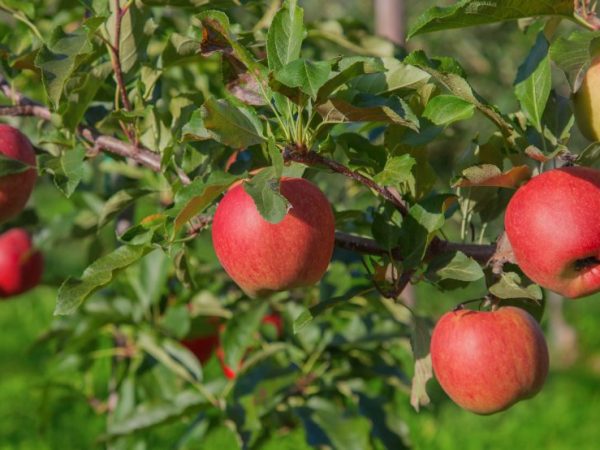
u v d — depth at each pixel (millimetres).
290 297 1745
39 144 1456
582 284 1275
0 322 5621
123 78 1456
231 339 1620
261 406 1614
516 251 1285
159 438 3309
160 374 1678
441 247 1354
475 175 1285
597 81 1318
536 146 1360
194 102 1438
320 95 1246
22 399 4012
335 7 3814
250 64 1271
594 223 1252
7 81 1550
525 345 1305
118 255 1310
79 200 1733
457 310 1334
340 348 1713
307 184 1277
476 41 3529
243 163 1414
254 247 1256
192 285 1445
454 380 1317
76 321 1756
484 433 3752
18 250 1828
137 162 1449
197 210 1252
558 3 1302
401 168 1278
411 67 1294
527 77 1353
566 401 4156
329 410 1643
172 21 1693
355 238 1358
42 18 1726
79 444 3562
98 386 3621
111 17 1443
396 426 1663
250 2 1457
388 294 1342
